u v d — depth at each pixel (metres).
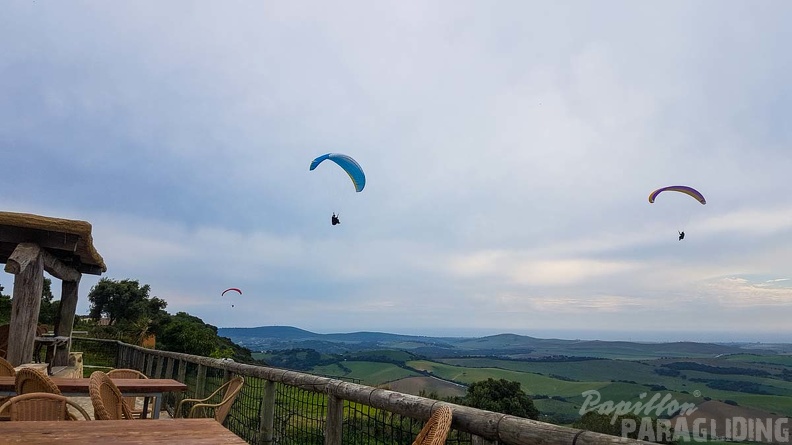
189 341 23.20
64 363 8.63
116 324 29.94
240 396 4.36
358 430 2.35
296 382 3.07
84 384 3.73
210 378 5.21
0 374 4.16
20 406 2.59
